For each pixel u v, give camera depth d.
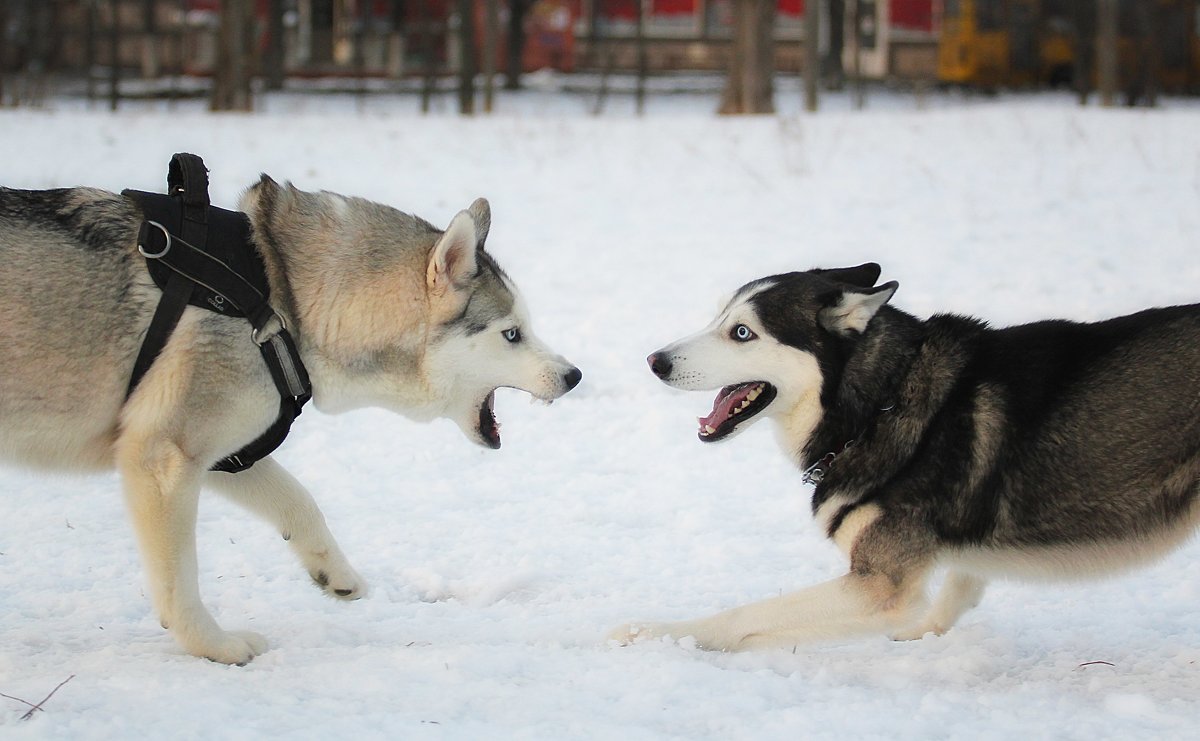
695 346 5.67
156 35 48.25
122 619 5.66
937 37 49.97
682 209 18.05
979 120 26.86
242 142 23.98
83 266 4.96
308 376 5.38
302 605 5.89
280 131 26.22
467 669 4.80
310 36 49.56
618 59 51.31
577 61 50.91
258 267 5.24
